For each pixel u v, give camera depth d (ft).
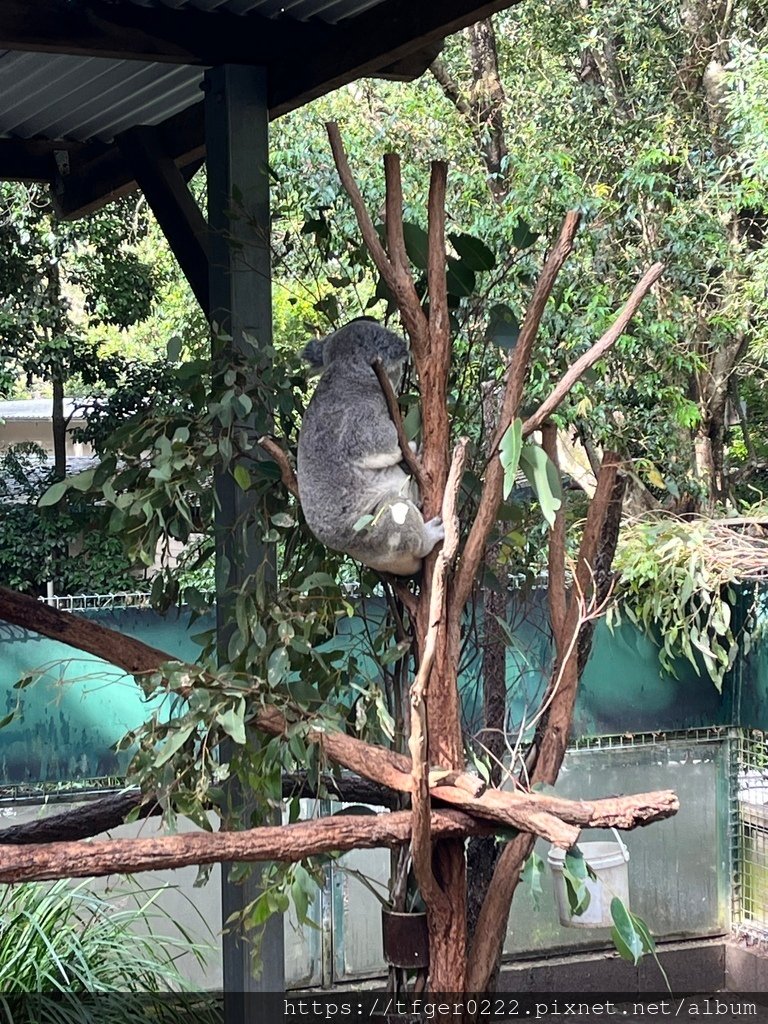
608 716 18.61
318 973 17.20
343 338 10.00
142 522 10.67
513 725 16.15
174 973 14.44
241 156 12.56
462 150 30.45
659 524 17.62
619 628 18.56
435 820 8.68
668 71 31.65
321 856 9.35
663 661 17.70
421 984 9.56
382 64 11.64
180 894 16.21
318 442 9.61
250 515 11.57
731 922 19.20
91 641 10.45
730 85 27.86
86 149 18.11
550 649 16.99
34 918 13.35
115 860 7.77
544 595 17.03
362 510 9.35
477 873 11.58
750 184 28.17
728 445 34.37
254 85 12.64
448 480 8.17
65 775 16.19
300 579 10.51
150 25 11.98
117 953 14.03
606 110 29.94
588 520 10.72
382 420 9.59
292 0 12.30
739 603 18.54
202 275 14.61
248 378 10.71
